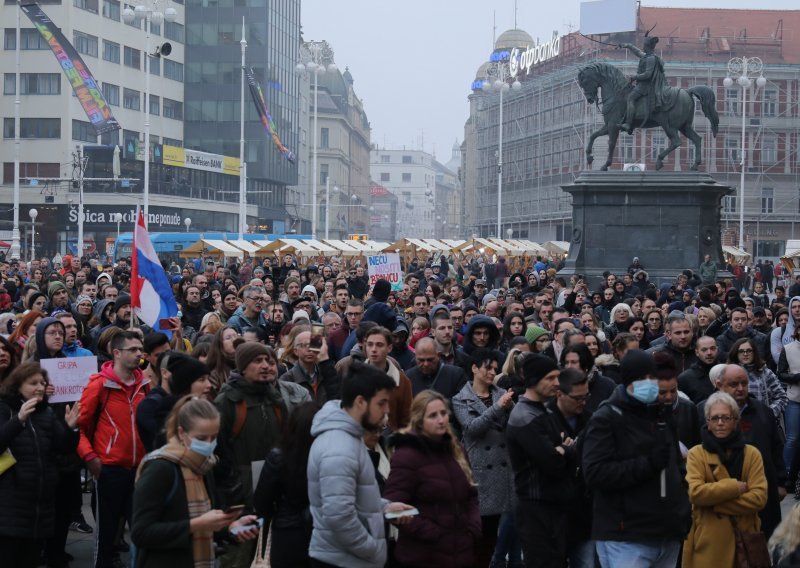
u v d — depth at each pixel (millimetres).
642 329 15703
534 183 96750
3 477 9602
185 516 7148
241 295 22781
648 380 8312
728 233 85812
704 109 36531
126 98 95000
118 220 76125
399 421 10133
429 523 7652
